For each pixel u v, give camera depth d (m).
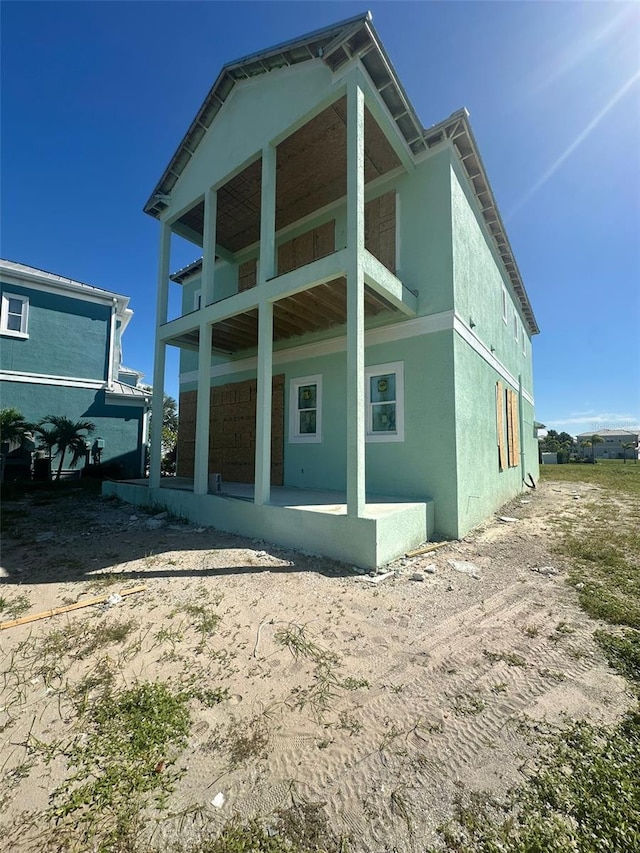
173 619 3.13
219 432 10.24
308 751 1.77
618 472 21.67
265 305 5.89
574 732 1.85
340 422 7.55
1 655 2.62
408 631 2.93
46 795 1.54
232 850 1.31
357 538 4.48
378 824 1.41
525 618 3.14
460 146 6.66
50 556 4.81
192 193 7.73
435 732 1.88
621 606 3.29
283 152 6.66
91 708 2.06
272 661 2.53
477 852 1.29
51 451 12.37
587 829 1.36
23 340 12.62
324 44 5.39
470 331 7.07
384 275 5.55
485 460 7.66
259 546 5.23
